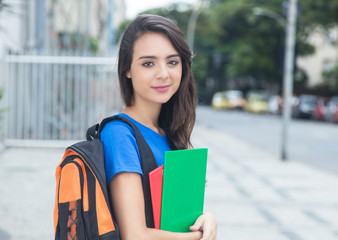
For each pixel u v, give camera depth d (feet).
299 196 19.29
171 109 5.10
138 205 3.89
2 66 30.37
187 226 4.42
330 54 111.24
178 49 4.44
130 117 4.52
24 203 15.92
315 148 39.14
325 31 97.55
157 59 4.35
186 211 4.39
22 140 30.96
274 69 107.34
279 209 16.98
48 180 20.07
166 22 4.42
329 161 31.19
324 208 17.28
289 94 30.68
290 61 30.50
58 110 31.96
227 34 121.90
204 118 84.89
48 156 27.43
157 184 4.07
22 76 30.83
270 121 78.28
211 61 149.18
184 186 4.31
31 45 37.09
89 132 4.43
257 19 103.40
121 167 3.89
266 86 142.72
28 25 36.91
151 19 4.39
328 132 56.03
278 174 24.86
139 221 3.86
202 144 40.60
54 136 31.45
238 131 56.75
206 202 17.84
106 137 4.12
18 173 21.56
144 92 4.44
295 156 33.68
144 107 4.68
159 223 4.11
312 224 15.05
